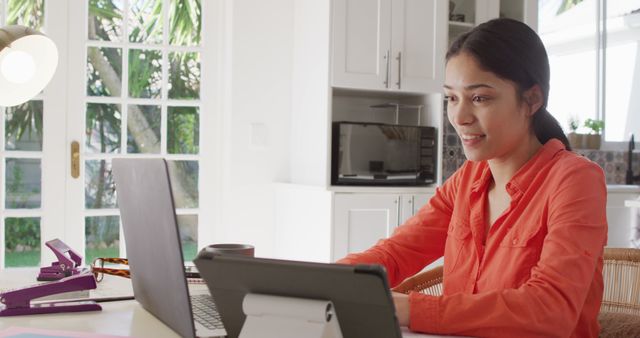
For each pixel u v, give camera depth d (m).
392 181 3.36
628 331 1.42
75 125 3.46
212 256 0.81
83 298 1.44
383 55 3.35
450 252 1.43
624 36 4.57
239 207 3.66
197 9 3.69
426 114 3.60
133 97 3.58
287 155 3.74
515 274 1.25
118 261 1.79
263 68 3.68
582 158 1.24
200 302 1.37
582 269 1.09
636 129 4.60
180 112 3.68
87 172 3.50
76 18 3.46
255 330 0.80
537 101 1.27
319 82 3.37
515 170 1.32
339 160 3.24
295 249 3.50
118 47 3.55
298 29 3.65
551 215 1.19
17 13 3.37
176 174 3.67
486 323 1.04
